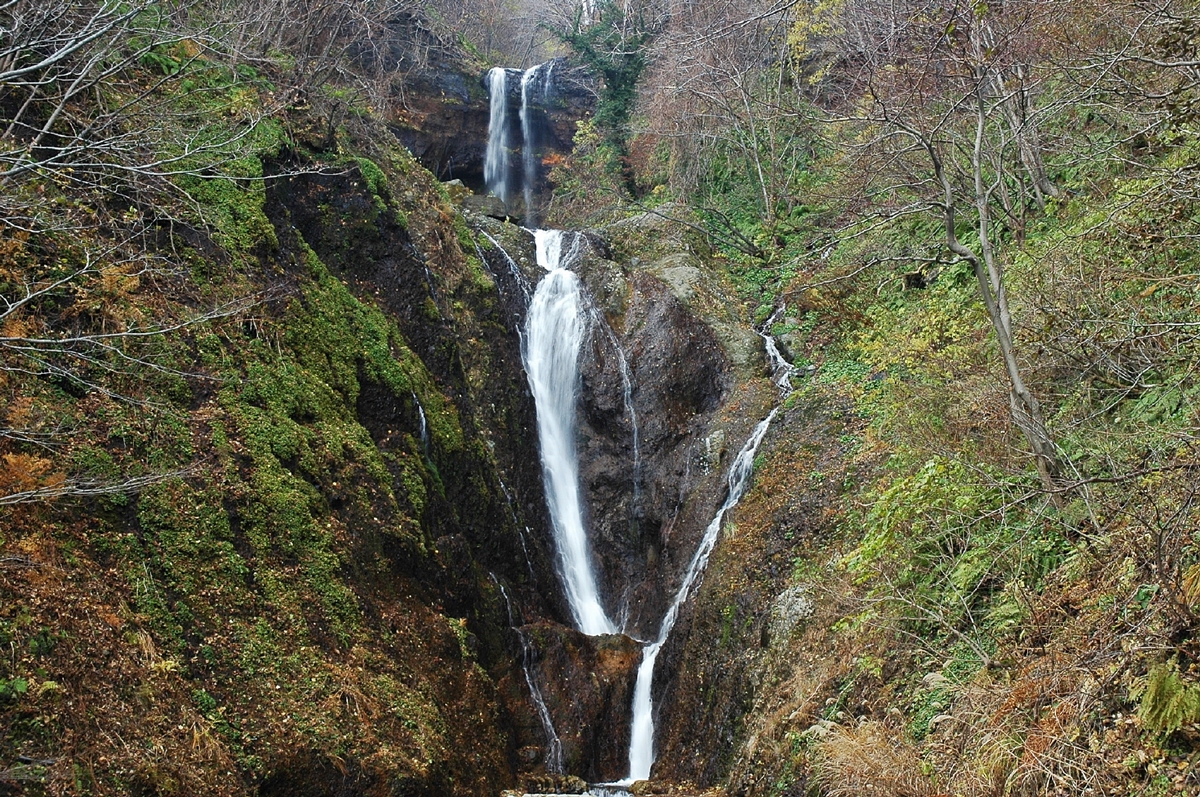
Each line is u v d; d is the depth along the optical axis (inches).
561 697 486.9
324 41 732.7
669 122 896.3
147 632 279.7
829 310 624.1
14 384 291.4
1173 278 290.4
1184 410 264.4
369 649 360.5
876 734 269.0
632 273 740.7
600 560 625.0
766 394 618.8
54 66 298.0
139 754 247.6
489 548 518.6
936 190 403.9
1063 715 216.8
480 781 383.2
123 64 284.2
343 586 365.4
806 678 358.9
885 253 564.4
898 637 313.7
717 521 561.6
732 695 423.2
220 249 410.3
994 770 218.2
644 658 526.9
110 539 289.3
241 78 506.9
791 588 428.8
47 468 273.0
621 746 492.1
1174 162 343.9
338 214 519.8
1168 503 232.4
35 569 254.5
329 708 317.7
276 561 344.5
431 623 412.2
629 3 1016.2
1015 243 480.1
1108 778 195.8
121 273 319.0
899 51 433.4
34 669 237.3
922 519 337.4
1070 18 376.2
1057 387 325.7
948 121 394.3
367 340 477.4
